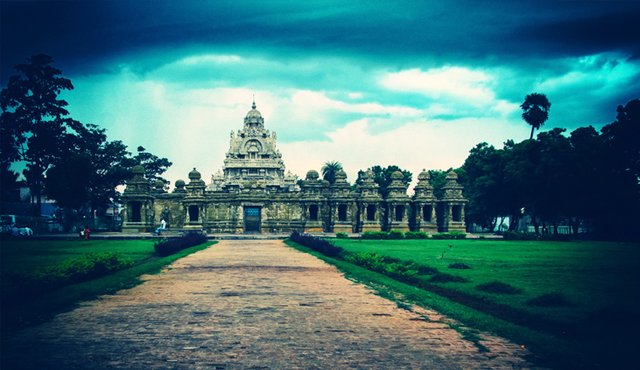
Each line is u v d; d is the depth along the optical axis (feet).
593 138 273.75
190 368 40.70
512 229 344.08
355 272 103.55
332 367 41.11
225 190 389.19
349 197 324.39
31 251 156.35
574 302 67.77
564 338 49.83
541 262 124.98
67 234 286.46
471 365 41.70
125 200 313.32
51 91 302.25
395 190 330.75
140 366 41.09
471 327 54.90
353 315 60.95
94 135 383.45
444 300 69.36
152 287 82.74
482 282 88.22
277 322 56.90
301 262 130.82
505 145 364.99
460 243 217.36
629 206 265.95
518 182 297.94
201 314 60.95
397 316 60.44
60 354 44.21
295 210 321.32
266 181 414.21
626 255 149.48
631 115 264.11
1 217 272.72
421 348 46.62
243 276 98.73
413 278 94.79
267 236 275.59
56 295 70.54
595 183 265.95
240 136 437.17
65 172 295.69
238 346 47.03
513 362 42.47
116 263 102.22
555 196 276.00
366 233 265.75
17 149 300.61
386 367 41.16
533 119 360.07
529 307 64.64
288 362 42.37
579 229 385.91
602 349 44.57
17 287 68.64
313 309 64.59
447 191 330.54
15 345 46.88
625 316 55.36
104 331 52.34
